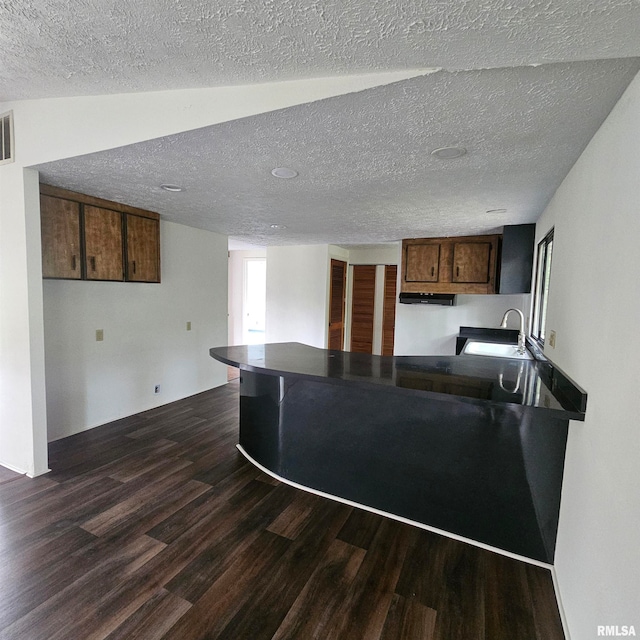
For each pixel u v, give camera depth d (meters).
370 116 1.55
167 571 1.84
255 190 2.70
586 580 1.39
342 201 2.94
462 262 4.43
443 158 1.98
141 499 2.46
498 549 2.05
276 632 1.53
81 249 3.06
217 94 1.65
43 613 1.58
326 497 2.54
